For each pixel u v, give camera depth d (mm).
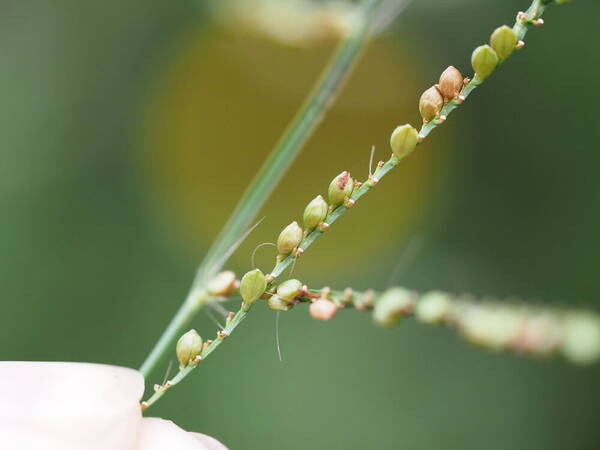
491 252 261
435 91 79
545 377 226
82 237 251
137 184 267
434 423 230
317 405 234
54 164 253
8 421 77
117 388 81
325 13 120
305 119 105
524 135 261
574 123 254
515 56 255
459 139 267
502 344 72
